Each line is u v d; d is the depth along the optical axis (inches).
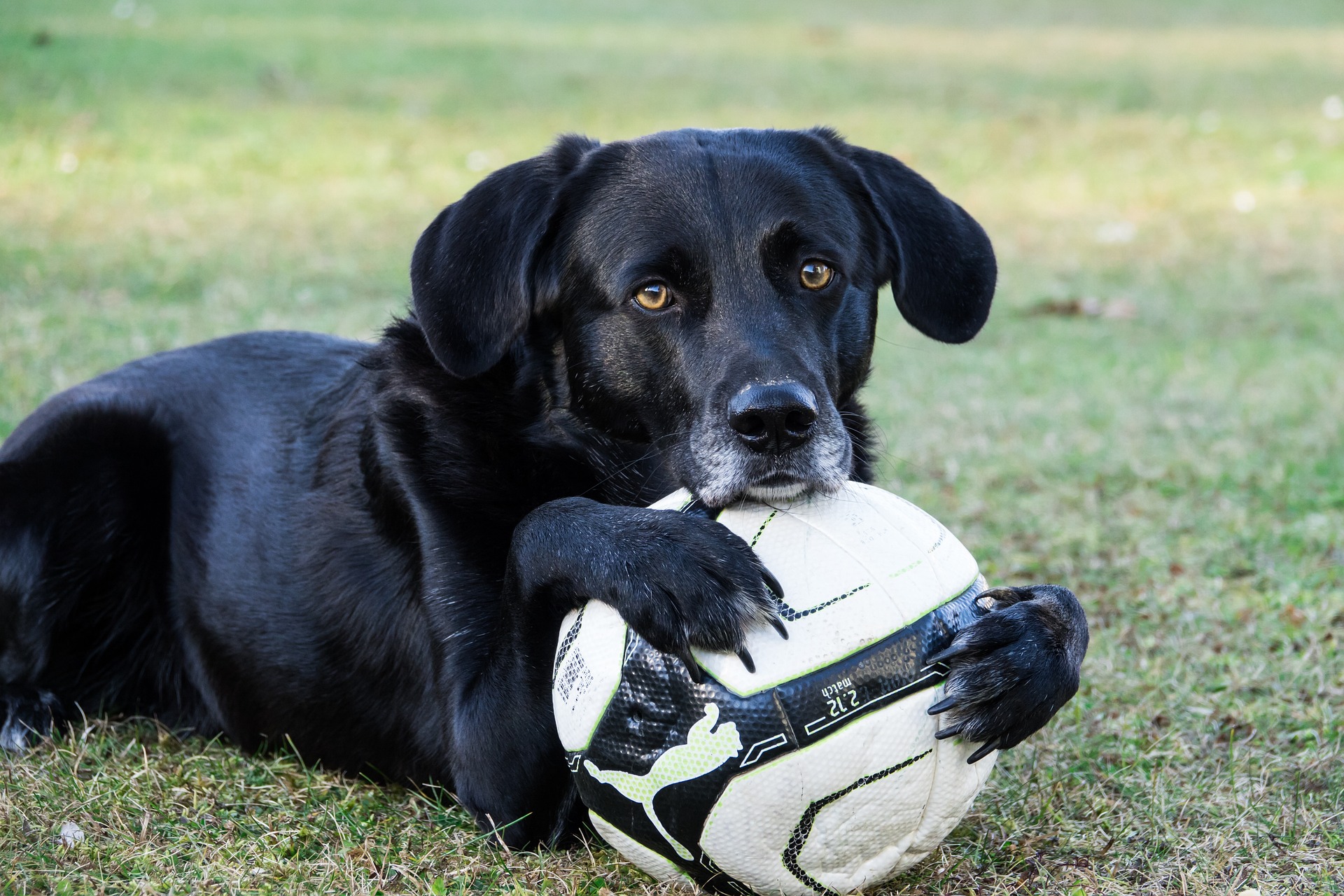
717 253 159.0
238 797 167.5
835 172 174.2
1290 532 264.4
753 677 125.5
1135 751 177.0
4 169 570.9
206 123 676.7
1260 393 370.6
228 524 188.7
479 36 991.6
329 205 574.2
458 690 156.8
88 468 191.9
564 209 167.8
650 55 969.5
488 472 165.8
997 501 286.4
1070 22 1246.9
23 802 160.6
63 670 194.9
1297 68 987.9
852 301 169.6
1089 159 728.3
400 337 178.7
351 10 1056.2
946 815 133.9
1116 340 439.8
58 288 419.2
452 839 156.2
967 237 183.0
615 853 153.5
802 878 130.3
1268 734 183.2
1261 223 611.8
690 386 155.4
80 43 788.6
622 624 133.7
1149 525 271.0
